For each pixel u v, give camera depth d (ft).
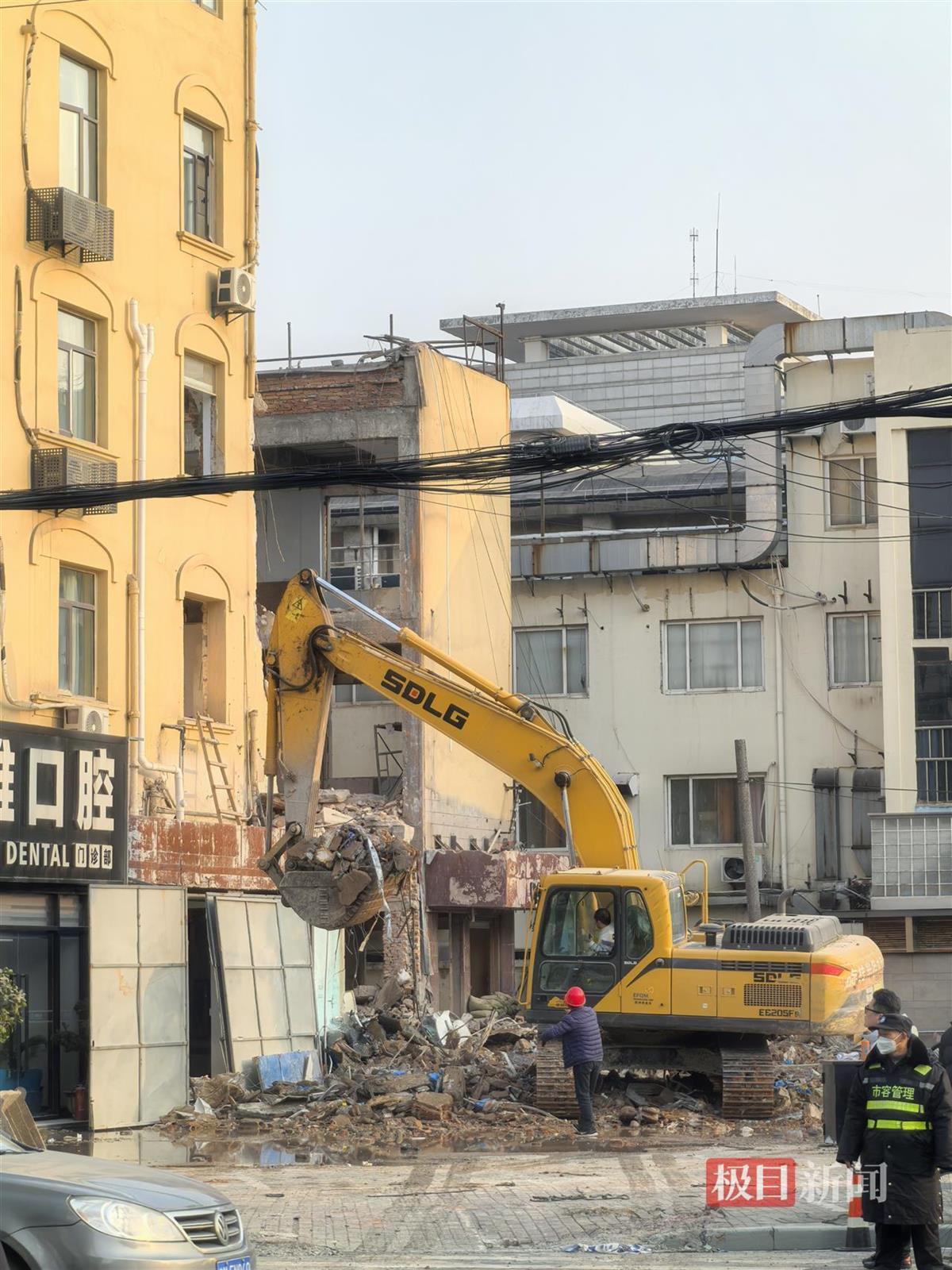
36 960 121.60
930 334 213.46
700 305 366.22
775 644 222.89
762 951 114.21
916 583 212.43
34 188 127.75
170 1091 127.34
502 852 191.01
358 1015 160.86
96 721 127.24
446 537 203.62
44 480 126.00
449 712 117.39
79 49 133.69
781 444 223.30
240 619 151.33
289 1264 66.59
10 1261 48.21
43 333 128.47
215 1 152.66
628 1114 113.91
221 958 135.44
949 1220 72.43
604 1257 67.56
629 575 228.22
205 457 150.20
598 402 345.51
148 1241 48.96
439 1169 92.99
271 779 116.26
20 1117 67.67
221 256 151.12
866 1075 58.70
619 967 114.73
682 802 224.94
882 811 216.54
